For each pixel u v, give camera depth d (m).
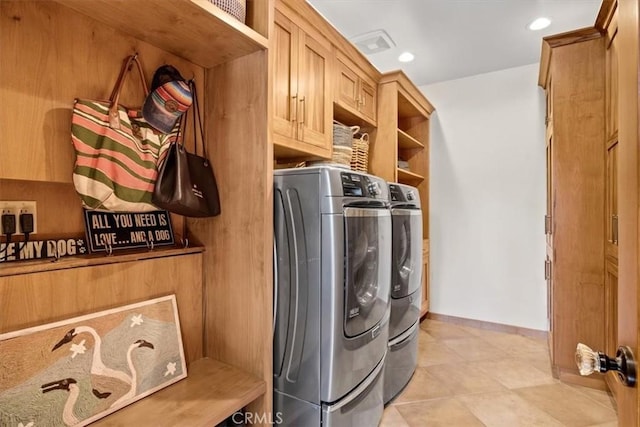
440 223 3.80
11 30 0.99
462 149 3.68
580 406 2.12
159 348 1.29
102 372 1.11
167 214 1.46
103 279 1.18
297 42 1.98
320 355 1.46
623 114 0.68
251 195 1.40
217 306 1.49
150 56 1.33
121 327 1.19
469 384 2.39
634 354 0.60
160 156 1.29
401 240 2.29
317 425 1.46
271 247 1.38
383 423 1.94
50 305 1.05
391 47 2.88
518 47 2.92
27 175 1.02
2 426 0.90
